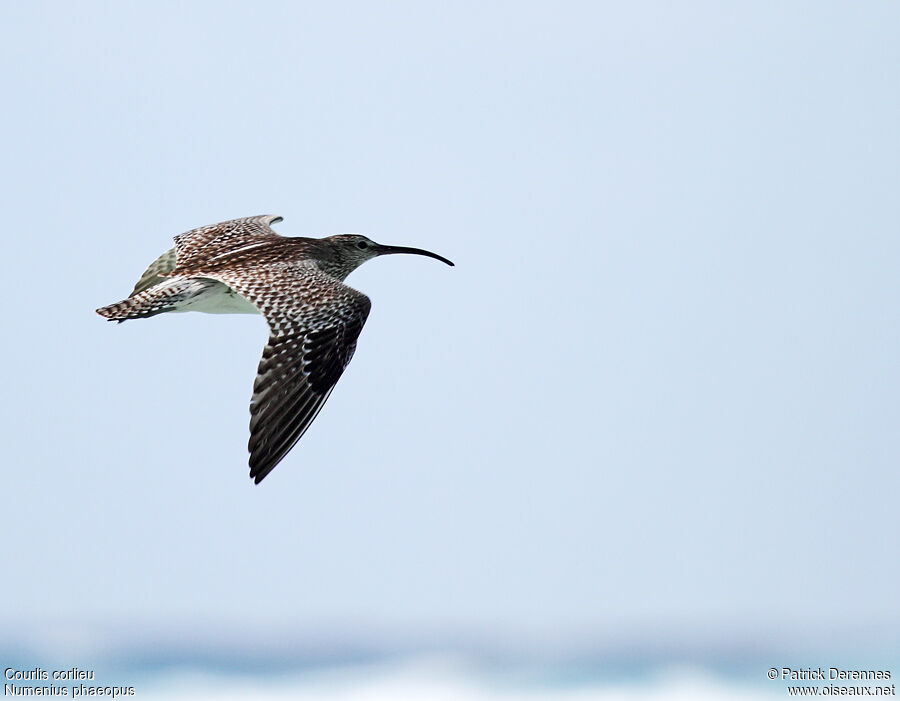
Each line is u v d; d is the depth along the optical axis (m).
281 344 14.52
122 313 15.90
